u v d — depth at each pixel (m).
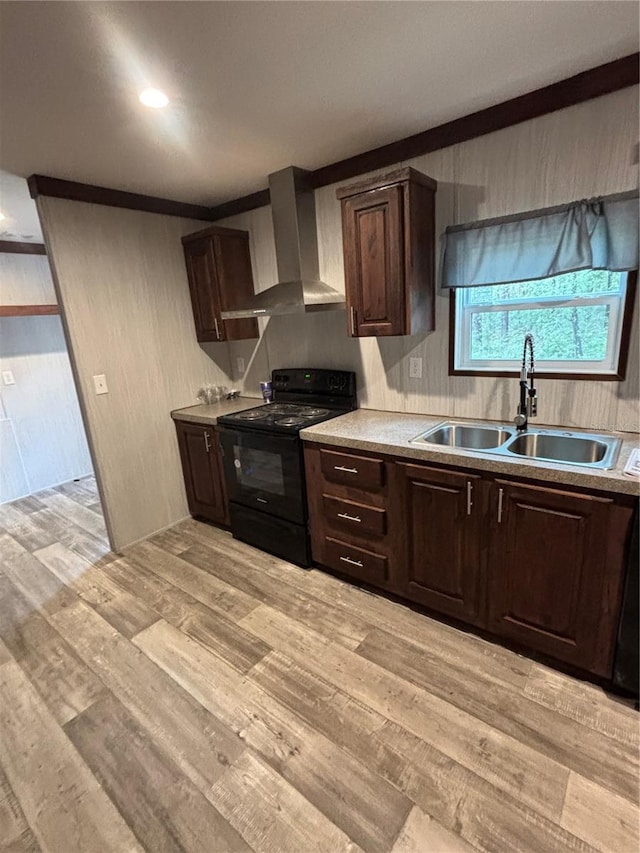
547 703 1.73
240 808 1.43
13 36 1.34
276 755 1.59
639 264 1.82
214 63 1.57
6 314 4.07
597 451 1.96
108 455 3.04
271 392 3.37
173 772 1.55
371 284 2.33
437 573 2.14
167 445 3.37
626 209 1.80
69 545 3.29
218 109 1.90
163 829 1.38
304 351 3.17
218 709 1.80
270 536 2.88
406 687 1.84
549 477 1.70
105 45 1.43
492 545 1.93
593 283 2.04
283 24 1.38
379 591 2.48
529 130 1.99
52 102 1.75
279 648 2.10
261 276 3.29
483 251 2.18
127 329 3.05
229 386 3.76
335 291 2.75
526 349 2.24
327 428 2.48
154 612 2.42
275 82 1.73
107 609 2.47
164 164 2.47
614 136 1.81
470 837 1.31
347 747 1.60
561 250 1.95
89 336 2.87
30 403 4.43
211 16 1.32
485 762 1.52
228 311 2.88
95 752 1.64
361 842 1.32
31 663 2.11
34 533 3.55
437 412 2.60
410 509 2.15
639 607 1.59
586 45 1.60
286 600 2.45
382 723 1.69
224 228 3.11
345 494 2.39
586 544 1.67
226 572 2.76
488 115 2.06
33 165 2.37
